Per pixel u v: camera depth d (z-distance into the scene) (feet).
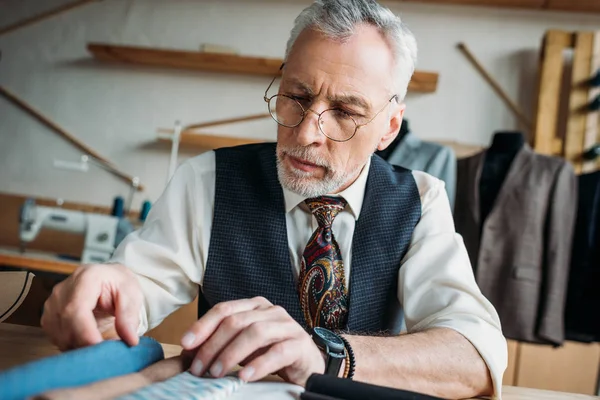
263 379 2.50
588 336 8.70
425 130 10.82
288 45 3.53
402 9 11.00
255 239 3.74
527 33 10.75
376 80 3.32
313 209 3.72
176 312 8.71
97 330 2.51
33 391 1.61
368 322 3.68
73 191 11.39
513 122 10.68
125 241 3.65
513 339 8.42
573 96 10.14
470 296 3.44
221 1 11.42
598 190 8.77
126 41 11.56
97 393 1.74
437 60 10.88
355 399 2.11
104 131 11.45
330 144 3.34
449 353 2.88
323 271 3.65
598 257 8.65
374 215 3.83
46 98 11.59
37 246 10.86
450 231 3.88
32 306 3.51
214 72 11.32
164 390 1.90
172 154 10.81
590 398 3.07
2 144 11.56
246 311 2.49
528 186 8.64
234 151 4.11
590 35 10.16
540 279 8.51
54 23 11.70
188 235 3.77
